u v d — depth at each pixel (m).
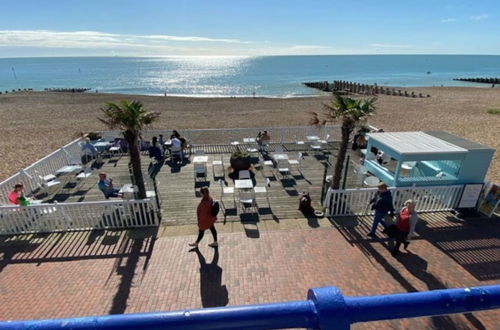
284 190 11.02
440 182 9.66
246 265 7.01
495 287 1.04
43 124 24.48
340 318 0.89
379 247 7.70
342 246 7.74
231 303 5.96
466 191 9.22
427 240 8.00
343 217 9.15
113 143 15.41
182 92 59.41
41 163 11.68
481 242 7.93
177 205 9.95
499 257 7.36
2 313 5.73
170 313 0.91
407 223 6.94
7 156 16.47
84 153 14.24
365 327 5.02
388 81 79.56
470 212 9.33
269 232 8.34
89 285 6.41
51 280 6.56
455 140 10.46
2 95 43.41
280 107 32.66
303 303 0.93
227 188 10.05
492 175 13.16
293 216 9.20
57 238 8.07
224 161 14.05
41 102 36.47
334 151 15.54
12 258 7.28
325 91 58.28
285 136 18.83
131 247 7.69
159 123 24.17
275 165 13.44
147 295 6.15
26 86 73.06
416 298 0.97
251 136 19.23
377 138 10.88
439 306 0.98
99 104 34.84
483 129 22.19
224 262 7.11
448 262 7.15
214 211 7.19
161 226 8.68
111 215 8.45
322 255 7.38
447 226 8.65
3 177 13.73
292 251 7.52
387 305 0.94
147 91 61.31
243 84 74.19
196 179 12.05
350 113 8.77
